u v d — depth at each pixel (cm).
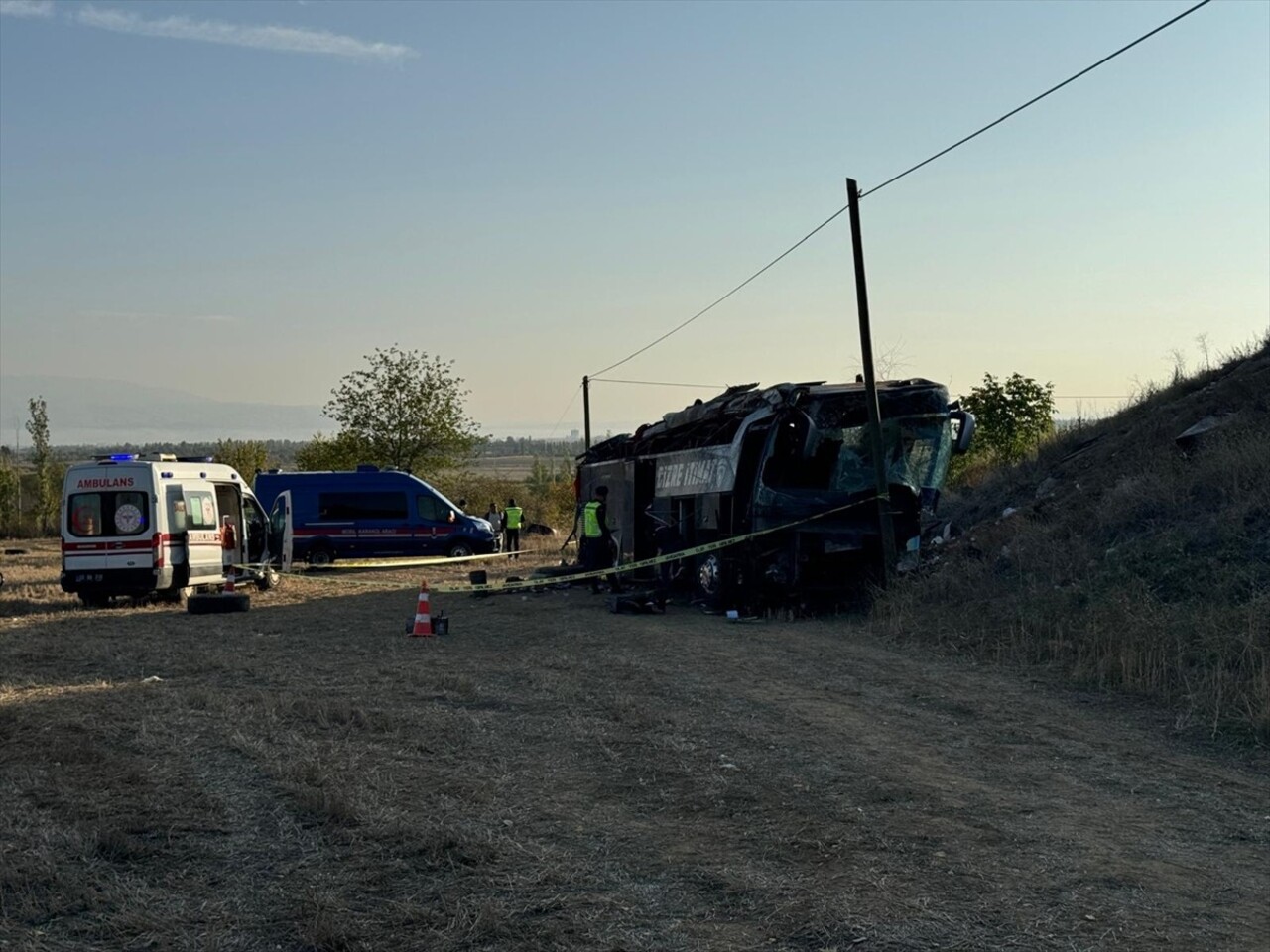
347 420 5412
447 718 1032
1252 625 1117
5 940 529
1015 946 511
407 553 3612
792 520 1852
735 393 2139
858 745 914
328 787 768
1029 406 2883
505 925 536
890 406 1881
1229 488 1528
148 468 2294
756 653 1438
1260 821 714
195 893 590
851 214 1773
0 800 770
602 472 2638
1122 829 694
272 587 2678
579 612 2041
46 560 3903
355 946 516
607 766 852
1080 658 1206
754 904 562
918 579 1733
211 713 1073
